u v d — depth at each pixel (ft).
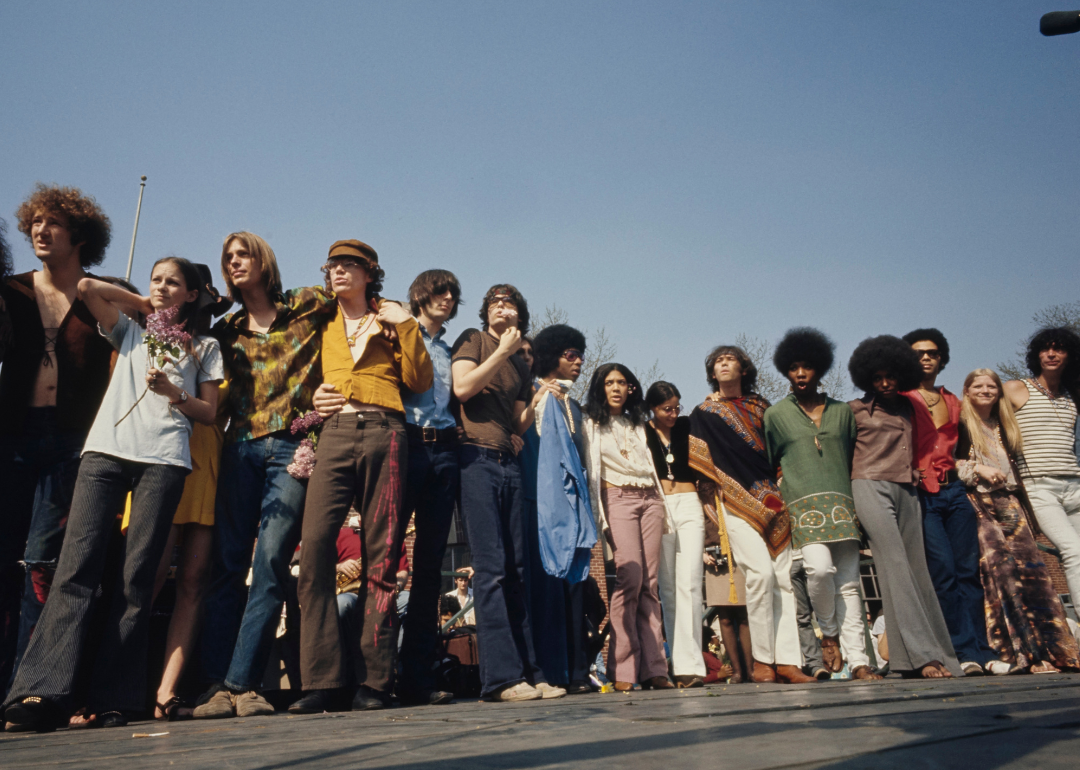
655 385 15.92
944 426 16.31
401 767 3.82
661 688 13.69
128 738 6.52
